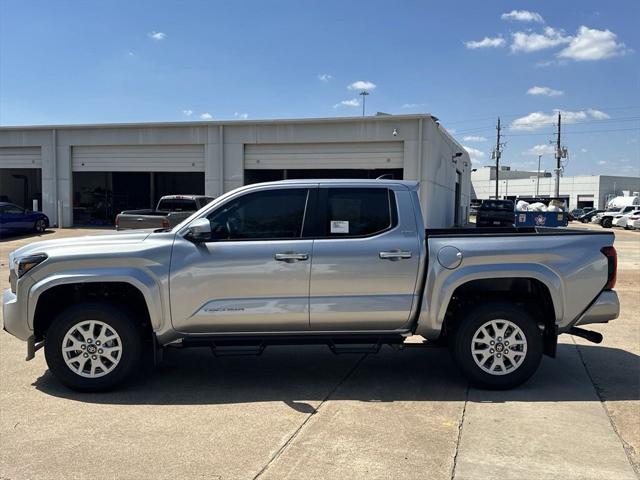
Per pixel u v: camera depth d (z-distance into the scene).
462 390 5.23
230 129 27.33
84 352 5.05
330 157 26.47
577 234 5.26
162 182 31.48
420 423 4.41
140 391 5.19
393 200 5.23
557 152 63.16
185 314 5.04
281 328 5.13
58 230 27.59
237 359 6.30
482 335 5.16
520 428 4.31
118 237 5.22
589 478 3.53
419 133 25.06
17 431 4.24
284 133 26.72
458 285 5.11
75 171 29.73
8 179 34.56
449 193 33.38
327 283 5.07
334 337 5.19
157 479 3.49
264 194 5.22
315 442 4.04
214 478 3.51
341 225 5.18
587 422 4.44
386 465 3.69
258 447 3.96
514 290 5.39
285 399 4.98
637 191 83.56
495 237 5.19
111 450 3.90
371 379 5.57
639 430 4.29
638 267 15.20
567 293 5.15
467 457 3.81
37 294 4.98
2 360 6.17
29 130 29.77
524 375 5.14
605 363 6.13
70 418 4.51
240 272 5.03
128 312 5.12
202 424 4.39
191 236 5.10
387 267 5.09
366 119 25.64
